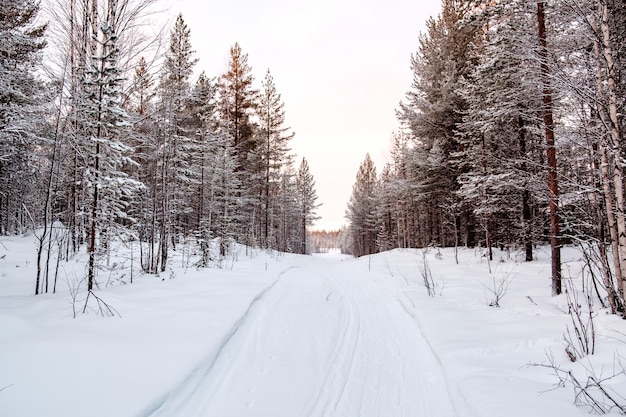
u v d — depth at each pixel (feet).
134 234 30.86
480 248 58.70
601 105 19.67
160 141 38.40
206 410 11.60
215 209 61.72
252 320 22.20
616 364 12.94
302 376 14.88
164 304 22.13
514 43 26.99
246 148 84.28
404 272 44.96
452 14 59.77
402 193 75.36
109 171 24.07
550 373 13.46
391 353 17.84
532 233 45.50
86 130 24.06
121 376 11.94
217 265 46.68
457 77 57.88
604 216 23.44
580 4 20.39
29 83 32.40
